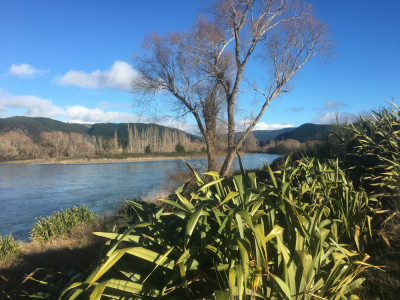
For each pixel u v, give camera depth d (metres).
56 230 10.98
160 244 2.46
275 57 15.22
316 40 15.09
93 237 9.56
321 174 3.85
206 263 2.41
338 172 3.80
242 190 2.62
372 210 3.51
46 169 57.47
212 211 2.60
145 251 2.15
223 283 2.25
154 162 71.25
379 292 2.74
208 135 16.50
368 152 5.28
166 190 15.36
